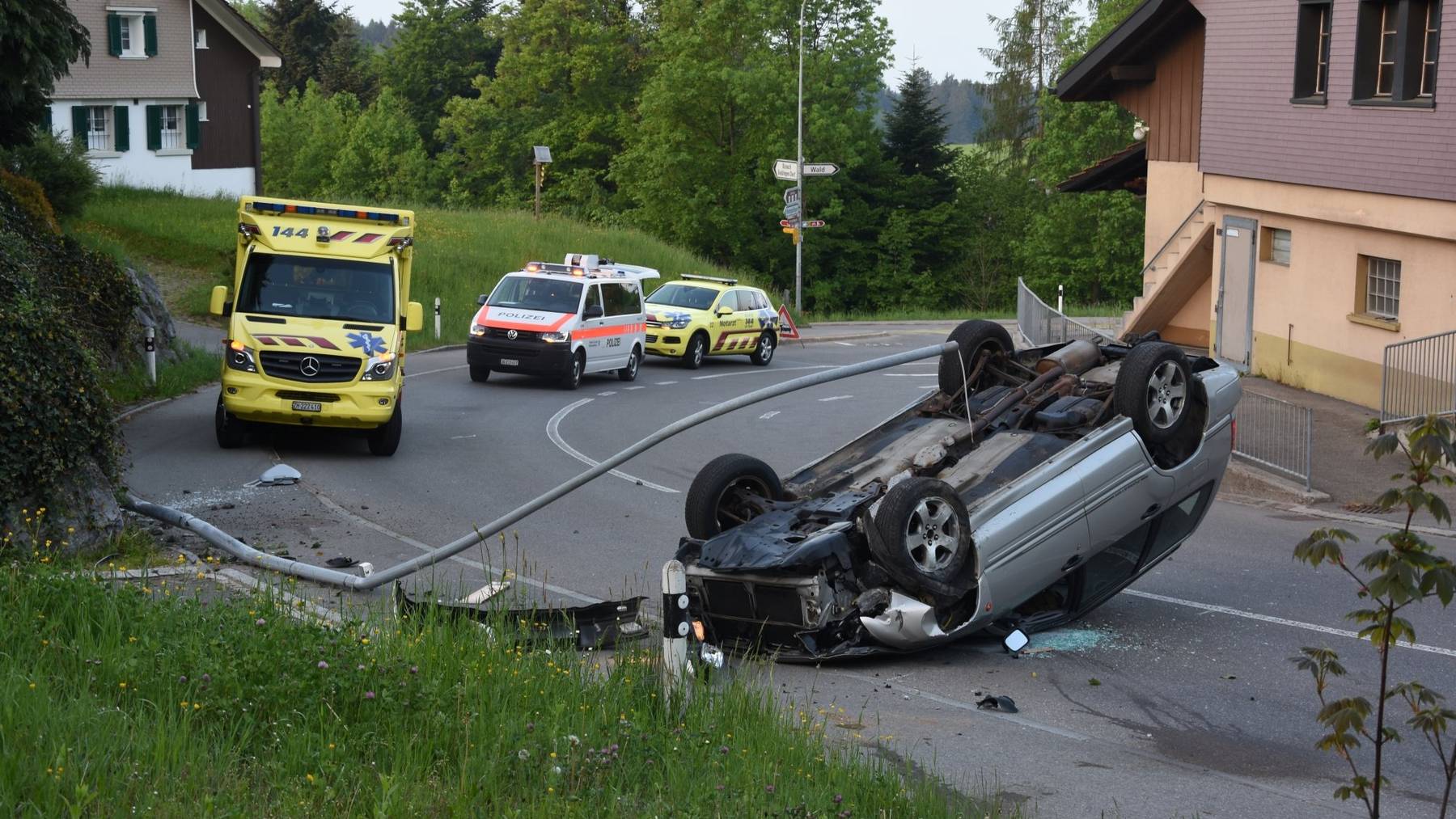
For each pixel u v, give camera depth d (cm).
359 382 1717
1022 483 934
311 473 1620
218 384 2358
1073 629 1030
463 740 612
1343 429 1902
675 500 1563
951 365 1108
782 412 2381
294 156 8900
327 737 601
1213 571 1231
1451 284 1853
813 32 6700
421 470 1697
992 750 748
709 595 930
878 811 588
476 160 8075
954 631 905
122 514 1190
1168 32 2625
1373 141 1970
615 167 7169
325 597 1036
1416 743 789
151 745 557
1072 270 6950
